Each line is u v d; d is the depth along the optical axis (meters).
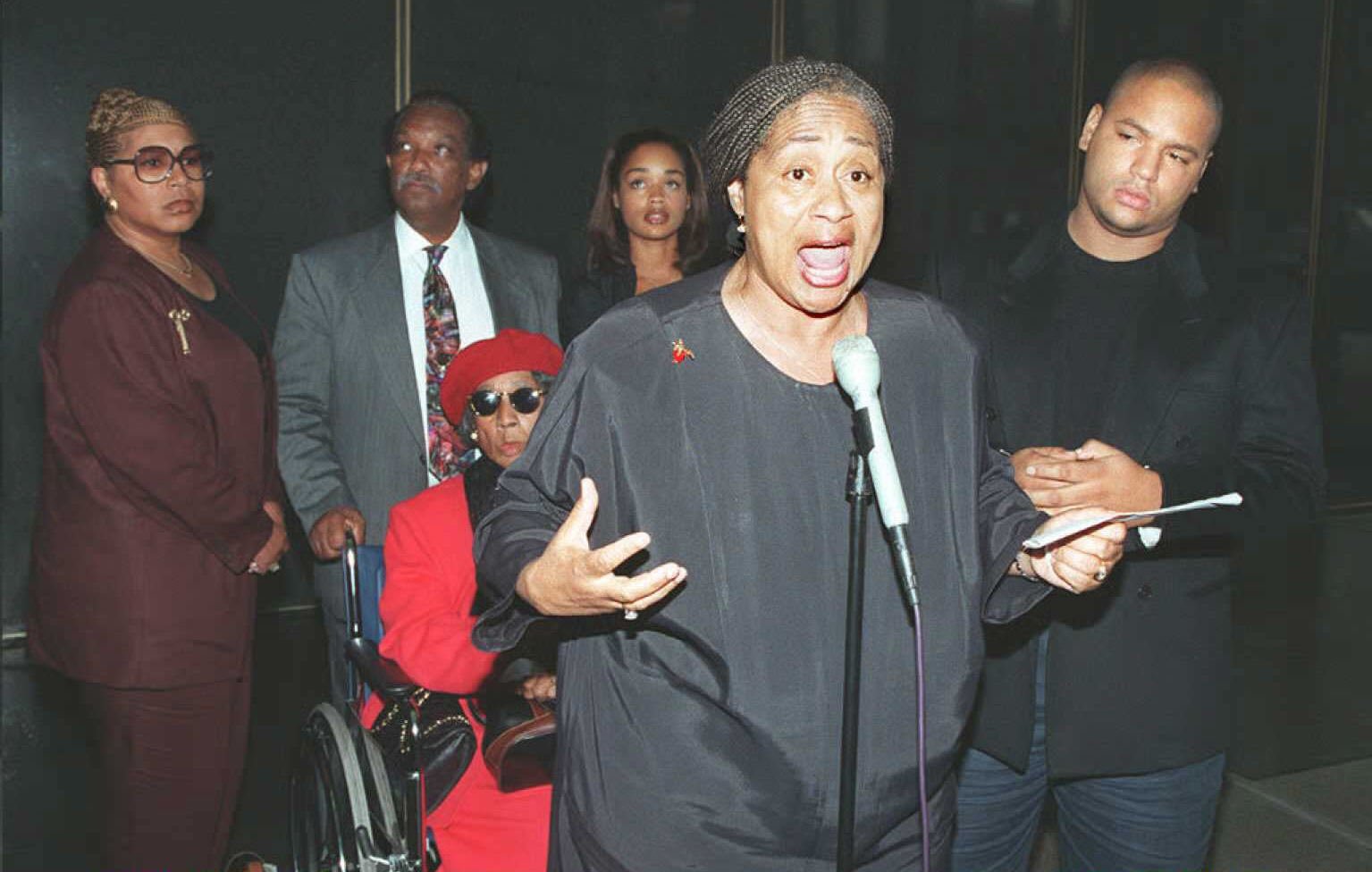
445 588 2.70
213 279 3.25
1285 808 4.17
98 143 3.00
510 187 6.17
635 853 1.65
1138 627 2.31
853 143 1.55
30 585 3.10
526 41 6.11
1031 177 7.31
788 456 1.63
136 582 2.92
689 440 1.63
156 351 2.93
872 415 1.50
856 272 1.59
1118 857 2.42
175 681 2.96
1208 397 2.29
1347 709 5.09
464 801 2.66
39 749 4.39
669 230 3.99
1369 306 8.35
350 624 2.79
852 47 6.78
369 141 5.89
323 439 3.44
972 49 7.07
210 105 5.60
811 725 1.61
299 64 5.73
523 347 2.78
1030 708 2.33
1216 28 7.66
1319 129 8.05
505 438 2.76
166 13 5.48
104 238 3.04
